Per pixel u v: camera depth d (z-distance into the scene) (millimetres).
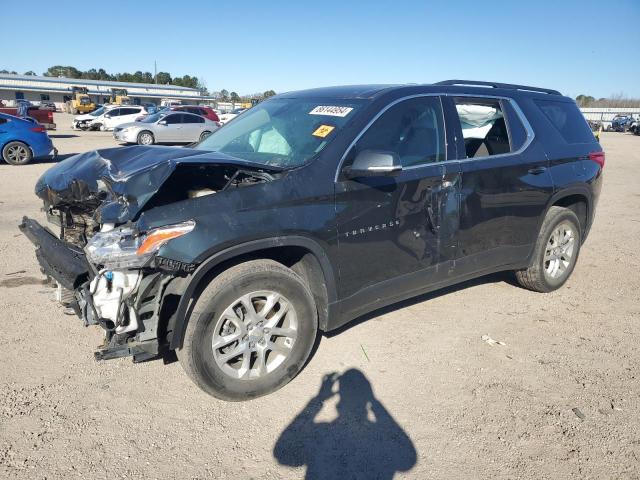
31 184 10469
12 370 3344
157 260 2635
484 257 4152
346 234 3268
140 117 27453
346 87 4133
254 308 3064
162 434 2791
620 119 47500
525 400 3176
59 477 2453
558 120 4797
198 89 87562
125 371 3404
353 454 2689
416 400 3158
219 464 2588
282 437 2805
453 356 3695
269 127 3863
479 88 4246
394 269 3584
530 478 2535
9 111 22734
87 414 2932
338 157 3293
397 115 3625
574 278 5426
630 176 13969
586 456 2691
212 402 3096
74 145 19781
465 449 2732
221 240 2777
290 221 3016
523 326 4223
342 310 3412
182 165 3039
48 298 4508
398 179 3488
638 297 4914
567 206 5086
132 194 2973
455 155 3854
